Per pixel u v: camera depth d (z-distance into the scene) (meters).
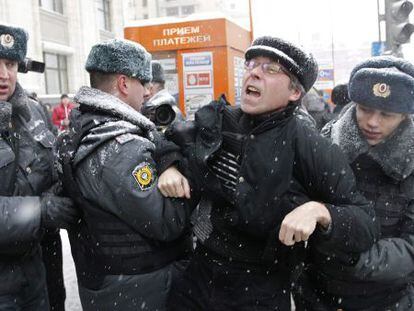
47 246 2.78
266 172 1.63
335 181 1.67
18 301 2.21
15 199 2.02
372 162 1.87
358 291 1.90
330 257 1.80
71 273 4.65
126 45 2.06
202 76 6.06
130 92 2.10
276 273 1.76
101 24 25.22
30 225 1.99
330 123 2.21
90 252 2.01
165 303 2.00
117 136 1.89
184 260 2.14
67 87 21.89
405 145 1.83
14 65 2.23
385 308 1.94
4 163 2.12
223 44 5.94
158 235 1.88
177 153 1.89
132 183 1.83
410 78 1.78
